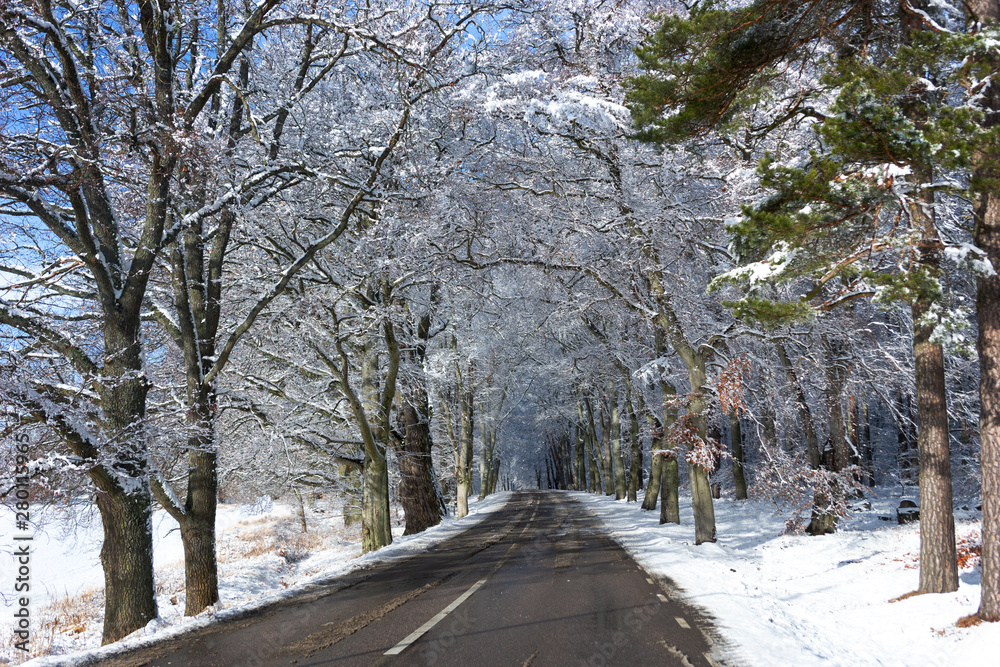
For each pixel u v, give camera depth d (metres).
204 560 11.46
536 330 23.64
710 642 6.54
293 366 19.34
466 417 32.53
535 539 18.34
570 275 20.31
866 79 7.59
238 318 17.09
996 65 7.71
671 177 17.80
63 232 10.26
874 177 7.50
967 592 9.06
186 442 11.91
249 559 22.31
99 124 10.26
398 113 15.84
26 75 10.44
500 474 92.44
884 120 7.38
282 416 19.25
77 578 20.47
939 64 7.89
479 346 32.50
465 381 33.53
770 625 7.49
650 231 17.73
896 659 7.36
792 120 13.34
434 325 27.67
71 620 14.34
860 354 18.31
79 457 9.10
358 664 5.89
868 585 11.50
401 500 25.64
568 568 12.20
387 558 15.32
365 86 16.31
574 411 49.59
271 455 19.97
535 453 89.94
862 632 8.64
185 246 13.09
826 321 17.14
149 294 14.09
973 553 12.01
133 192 11.48
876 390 18.95
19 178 8.98
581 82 16.16
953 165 7.27
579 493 55.91
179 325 12.52
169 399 15.57
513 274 22.20
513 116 16.75
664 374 19.72
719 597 9.06
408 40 12.97
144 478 10.32
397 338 21.14
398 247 16.75
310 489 24.02
